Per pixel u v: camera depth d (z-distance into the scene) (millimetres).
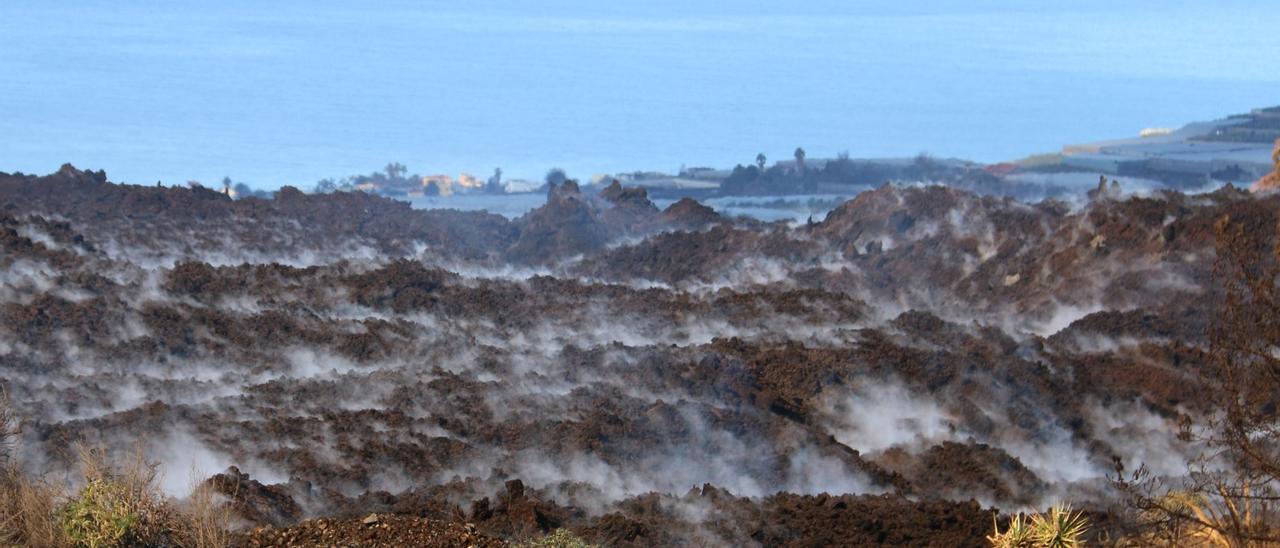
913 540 38094
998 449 47375
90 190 85125
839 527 38938
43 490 35719
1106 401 53781
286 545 34719
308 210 85125
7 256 69500
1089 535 36562
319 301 66875
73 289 65625
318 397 52094
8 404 45625
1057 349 58906
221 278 69250
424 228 83875
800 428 48969
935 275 72000
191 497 36156
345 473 43500
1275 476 34531
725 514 40000
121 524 33562
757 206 139125
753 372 56031
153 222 81250
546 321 65000
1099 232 69750
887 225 77812
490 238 85375
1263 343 35906
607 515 38875
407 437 47125
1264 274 36500
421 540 34781
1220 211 66375
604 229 85000
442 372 55156
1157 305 62000
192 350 59625
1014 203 78188
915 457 47250
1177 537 35125
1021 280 69375
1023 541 33219
